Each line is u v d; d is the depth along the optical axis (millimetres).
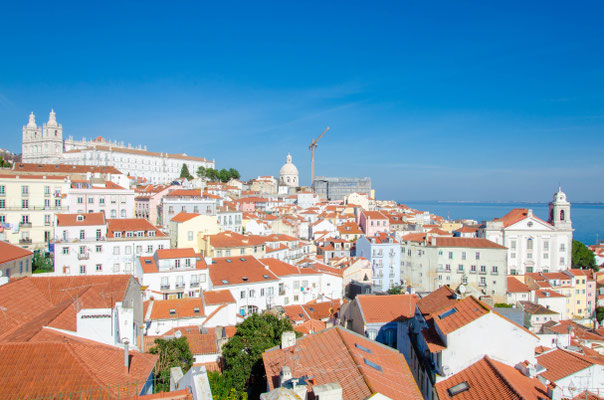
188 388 23984
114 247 90750
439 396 32344
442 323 36656
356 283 102875
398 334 48844
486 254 110312
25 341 25469
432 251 113812
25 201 105312
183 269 76250
